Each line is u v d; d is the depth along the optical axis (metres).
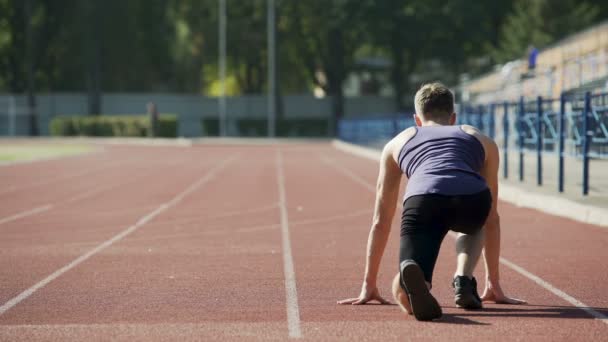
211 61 118.38
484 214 9.73
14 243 17.97
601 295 11.72
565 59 69.50
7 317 10.45
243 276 13.61
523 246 16.83
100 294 12.05
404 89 119.38
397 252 16.19
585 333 9.32
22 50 119.31
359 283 12.92
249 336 9.30
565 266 14.37
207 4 117.81
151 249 16.91
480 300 10.52
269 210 24.69
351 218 22.58
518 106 30.41
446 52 115.88
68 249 17.00
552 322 9.86
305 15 114.44
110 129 104.12
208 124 115.69
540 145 27.78
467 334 9.27
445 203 9.57
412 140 10.20
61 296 11.91
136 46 117.69
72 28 114.94
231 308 10.95
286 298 11.65
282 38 116.38
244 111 117.56
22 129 116.50
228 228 20.45
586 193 23.66
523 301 11.00
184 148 80.50
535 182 29.30
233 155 64.81
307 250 16.66
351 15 112.25
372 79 128.00
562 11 100.25
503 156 33.91
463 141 10.10
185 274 13.84
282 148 80.19
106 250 16.80
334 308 10.83
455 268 14.13
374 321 9.96
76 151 72.00
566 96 26.34
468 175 9.75
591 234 18.53
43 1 115.38
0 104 115.94
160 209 25.11
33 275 13.81
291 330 9.58
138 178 39.25
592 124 23.45
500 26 118.62
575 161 39.72
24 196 29.92
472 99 80.44
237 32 113.94
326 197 28.97
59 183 36.16
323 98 119.69
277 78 113.56
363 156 62.28
